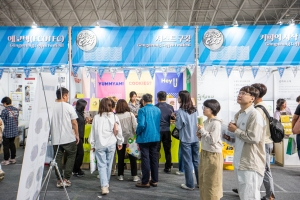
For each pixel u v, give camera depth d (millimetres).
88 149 4523
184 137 3307
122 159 3848
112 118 3283
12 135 4902
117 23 11945
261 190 3412
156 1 9602
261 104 2807
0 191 3412
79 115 4051
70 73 4672
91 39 4680
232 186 3594
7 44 4645
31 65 4645
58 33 4660
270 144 2785
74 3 9805
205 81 6301
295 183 3740
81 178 3965
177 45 4684
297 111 3848
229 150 4402
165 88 6953
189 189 3420
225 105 6301
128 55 4695
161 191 3385
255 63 4598
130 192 3354
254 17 11320
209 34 4641
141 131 3373
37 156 1938
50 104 2123
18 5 9852
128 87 6949
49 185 3615
